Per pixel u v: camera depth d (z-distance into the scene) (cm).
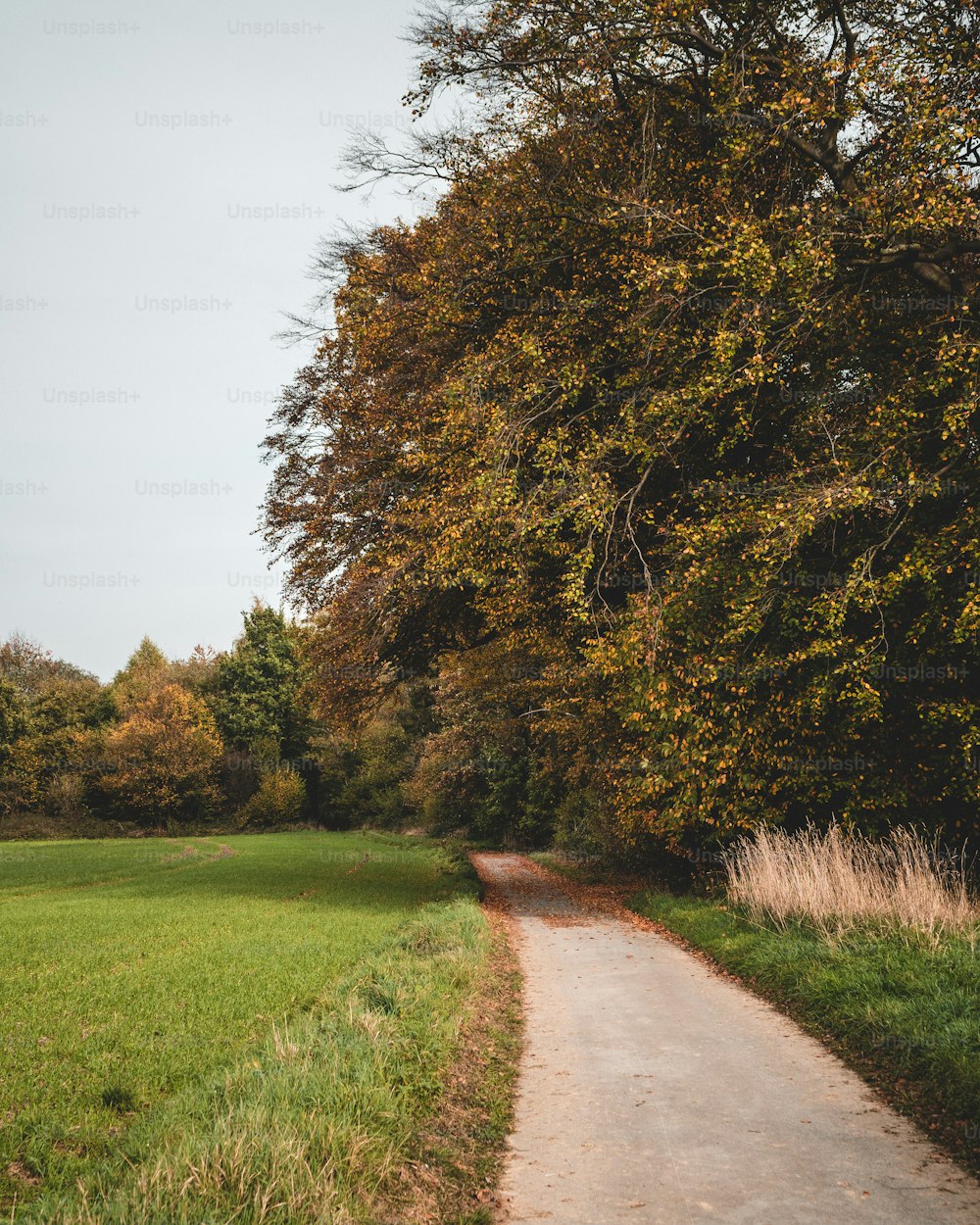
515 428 1566
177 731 7644
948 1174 477
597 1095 638
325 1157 470
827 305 1427
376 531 1997
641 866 2414
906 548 1320
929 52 1320
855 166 1492
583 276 1709
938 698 1323
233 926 1720
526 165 1675
